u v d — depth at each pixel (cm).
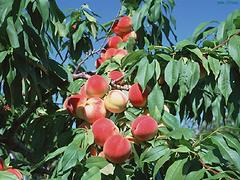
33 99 114
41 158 111
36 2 89
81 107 101
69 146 92
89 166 91
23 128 141
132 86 102
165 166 96
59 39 133
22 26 96
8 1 89
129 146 93
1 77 104
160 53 102
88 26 150
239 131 87
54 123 112
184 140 85
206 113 117
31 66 104
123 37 149
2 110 131
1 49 97
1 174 89
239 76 105
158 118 97
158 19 143
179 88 103
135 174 98
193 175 79
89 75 121
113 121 102
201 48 104
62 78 109
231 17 108
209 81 108
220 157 83
